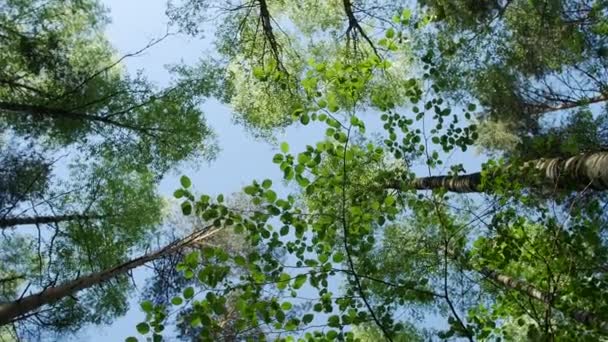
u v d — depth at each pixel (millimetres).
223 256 4855
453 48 9898
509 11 10336
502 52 10289
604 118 9070
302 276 4824
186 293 4559
